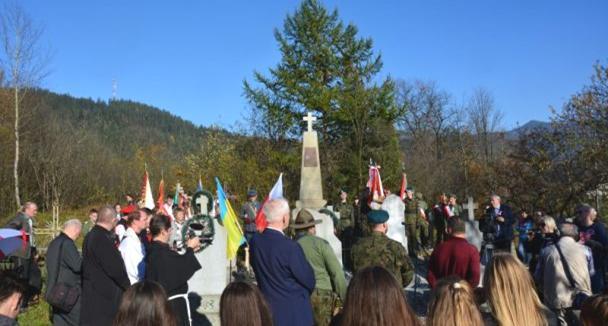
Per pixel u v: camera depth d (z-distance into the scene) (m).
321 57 33.56
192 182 31.31
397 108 32.81
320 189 13.97
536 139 22.94
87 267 6.07
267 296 5.14
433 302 3.35
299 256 5.18
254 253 5.34
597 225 8.17
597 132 19.55
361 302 3.18
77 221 6.78
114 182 41.31
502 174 24.94
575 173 19.98
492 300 3.55
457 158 43.91
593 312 3.09
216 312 9.38
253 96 32.84
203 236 9.59
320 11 33.81
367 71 33.72
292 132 32.94
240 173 27.53
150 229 6.17
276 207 5.38
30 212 10.51
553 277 6.57
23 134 35.28
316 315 5.56
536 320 3.45
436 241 17.86
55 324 6.42
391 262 5.89
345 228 14.95
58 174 37.44
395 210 13.68
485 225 11.92
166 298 3.67
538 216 13.16
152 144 47.81
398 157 32.44
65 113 59.25
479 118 52.72
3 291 4.30
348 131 32.25
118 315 3.55
